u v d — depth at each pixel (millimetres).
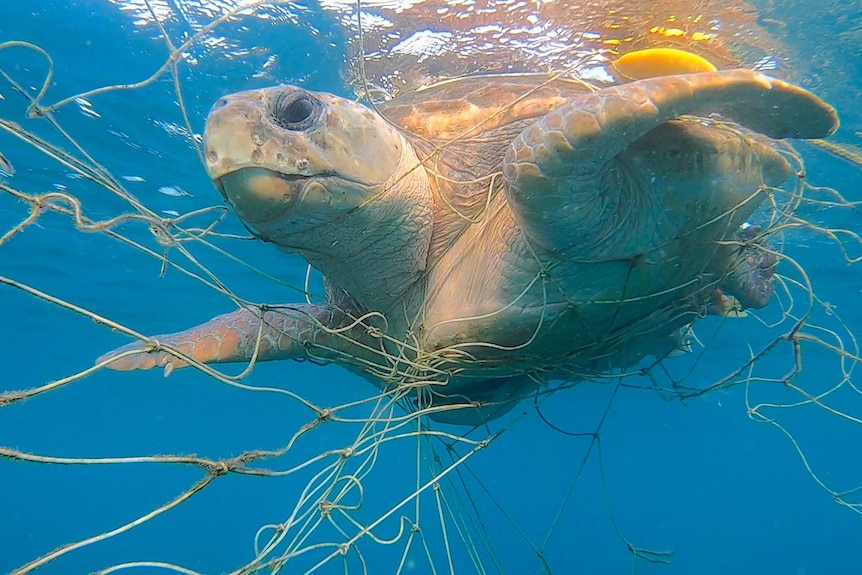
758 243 558
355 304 618
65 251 2039
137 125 1295
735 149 483
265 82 1081
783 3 736
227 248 1900
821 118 442
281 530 358
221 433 7785
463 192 550
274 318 684
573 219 421
